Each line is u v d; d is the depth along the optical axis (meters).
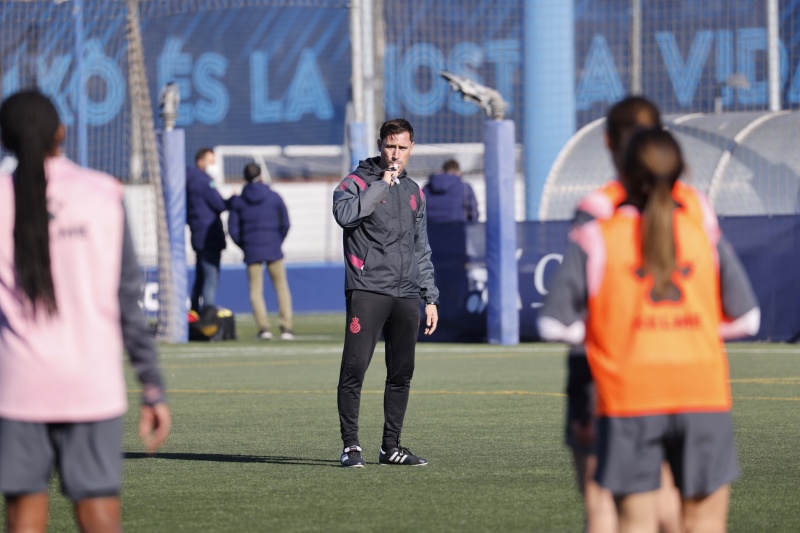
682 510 13.80
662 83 102.50
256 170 63.66
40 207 13.31
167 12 95.12
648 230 13.25
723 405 13.43
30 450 13.40
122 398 13.63
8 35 86.25
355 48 64.75
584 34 108.44
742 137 69.00
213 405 38.00
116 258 13.55
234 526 19.98
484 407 36.31
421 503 21.83
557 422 32.94
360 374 26.02
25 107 13.53
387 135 25.81
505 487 23.36
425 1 96.38
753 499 21.86
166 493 23.11
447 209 62.91
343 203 25.38
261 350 58.12
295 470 25.78
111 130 88.69
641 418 13.28
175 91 63.19
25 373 13.28
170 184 63.06
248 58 149.88
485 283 60.06
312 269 89.31
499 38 114.62
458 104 114.19
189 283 83.12
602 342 13.45
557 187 72.56
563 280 13.49
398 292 25.84
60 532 19.88
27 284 13.20
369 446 29.41
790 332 56.31
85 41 88.06
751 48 92.00
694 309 13.39
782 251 56.41
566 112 74.19
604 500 14.60
